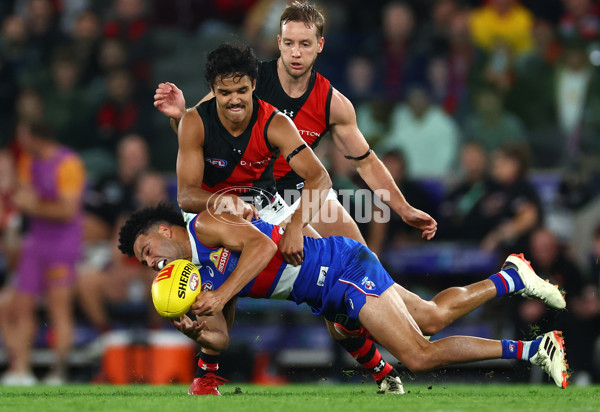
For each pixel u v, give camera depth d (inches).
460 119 1466.5
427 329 661.9
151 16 1718.8
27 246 1193.4
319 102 727.7
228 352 1131.3
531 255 1155.3
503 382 1103.6
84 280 1218.0
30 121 1220.5
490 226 1188.5
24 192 1186.0
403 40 1539.1
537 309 1097.4
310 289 632.4
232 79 604.7
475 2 1653.5
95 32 1643.7
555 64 1492.4
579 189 1255.5
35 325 1244.5
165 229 636.7
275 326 1182.9
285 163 725.9
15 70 1641.2
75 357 1243.8
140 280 1218.0
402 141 1400.1
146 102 1540.4
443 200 1218.6
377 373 701.3
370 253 634.8
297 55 700.0
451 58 1524.4
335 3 1675.7
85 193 1318.9
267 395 663.1
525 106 1481.3
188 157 630.5
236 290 590.9
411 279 1146.7
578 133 1342.3
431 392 711.7
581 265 1237.7
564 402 574.2
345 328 656.4
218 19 1742.1
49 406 542.9
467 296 665.6
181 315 583.2
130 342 1100.5
